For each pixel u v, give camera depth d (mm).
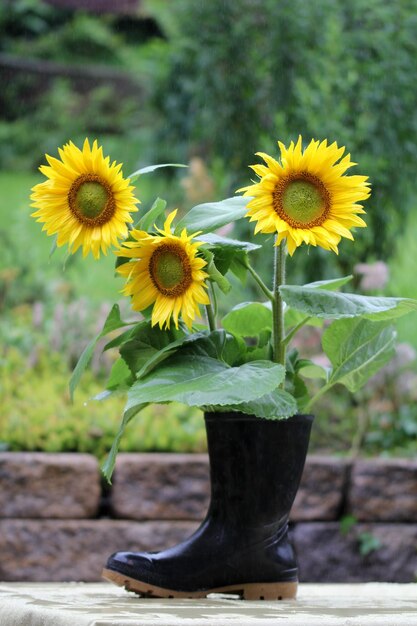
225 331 1770
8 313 5168
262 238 4703
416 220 5633
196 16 5586
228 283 1691
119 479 3822
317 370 1969
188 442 3994
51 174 1704
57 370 4469
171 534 3805
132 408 1742
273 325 1787
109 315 1798
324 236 1605
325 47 5152
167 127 6219
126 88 11086
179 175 6129
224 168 5336
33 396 4145
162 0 6395
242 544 1742
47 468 3777
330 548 3898
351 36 5113
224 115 5336
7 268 5418
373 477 3938
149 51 6684
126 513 3812
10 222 7273
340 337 1855
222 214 1715
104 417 3988
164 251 1656
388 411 4352
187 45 5691
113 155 9031
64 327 4602
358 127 4957
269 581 1752
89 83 11094
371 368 1917
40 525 3750
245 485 1739
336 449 4340
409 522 3947
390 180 4969
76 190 1698
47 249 6469
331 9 5215
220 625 1164
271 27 5234
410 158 5027
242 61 5375
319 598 1829
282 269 1774
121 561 1710
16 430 3951
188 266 1646
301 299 1655
